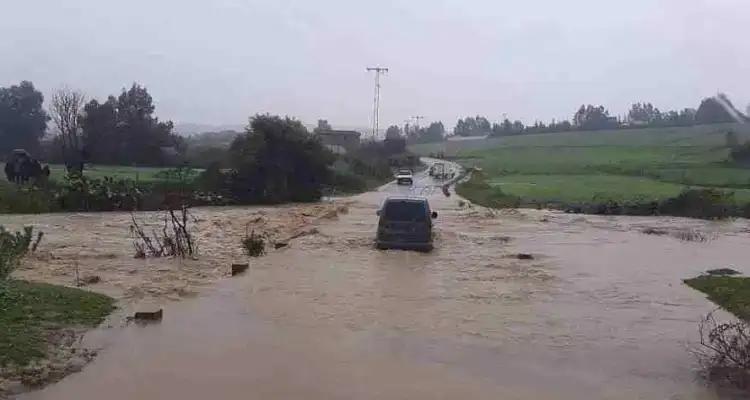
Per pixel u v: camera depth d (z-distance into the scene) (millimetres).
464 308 13328
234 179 44469
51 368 9000
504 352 10367
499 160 130250
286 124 46719
